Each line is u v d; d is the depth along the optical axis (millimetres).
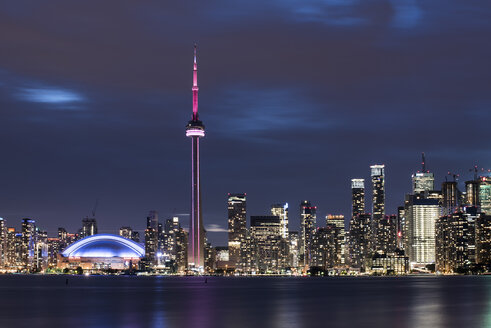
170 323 154500
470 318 165125
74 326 149750
